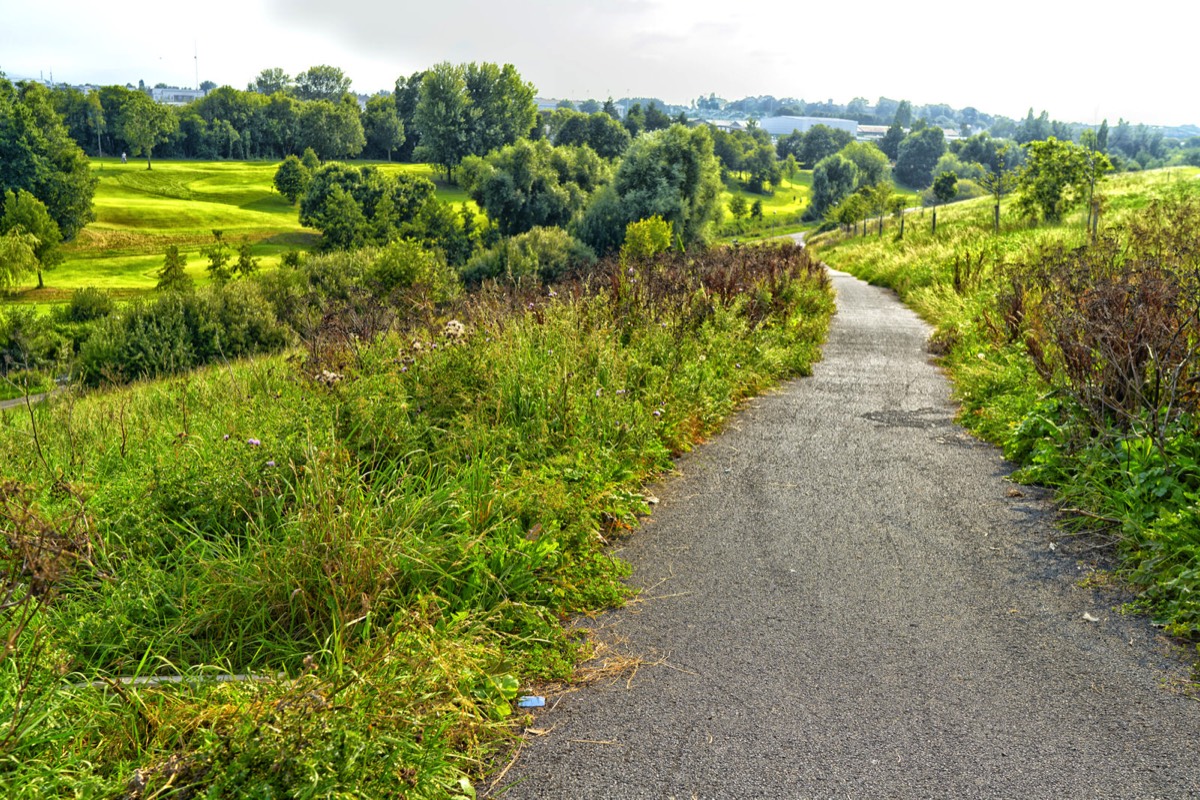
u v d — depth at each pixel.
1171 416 5.70
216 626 3.68
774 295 15.35
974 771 2.88
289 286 35.81
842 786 2.80
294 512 4.39
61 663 3.09
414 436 5.66
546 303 10.10
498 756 3.02
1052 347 7.93
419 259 32.41
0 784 2.48
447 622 3.77
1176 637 3.82
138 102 146.12
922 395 9.60
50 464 5.81
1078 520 5.19
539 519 4.86
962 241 30.34
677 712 3.27
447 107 130.25
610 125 141.12
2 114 83.81
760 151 177.25
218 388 8.04
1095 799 2.72
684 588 4.44
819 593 4.36
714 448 7.28
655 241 32.19
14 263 59.16
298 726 2.67
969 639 3.85
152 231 91.69
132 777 2.51
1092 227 22.31
